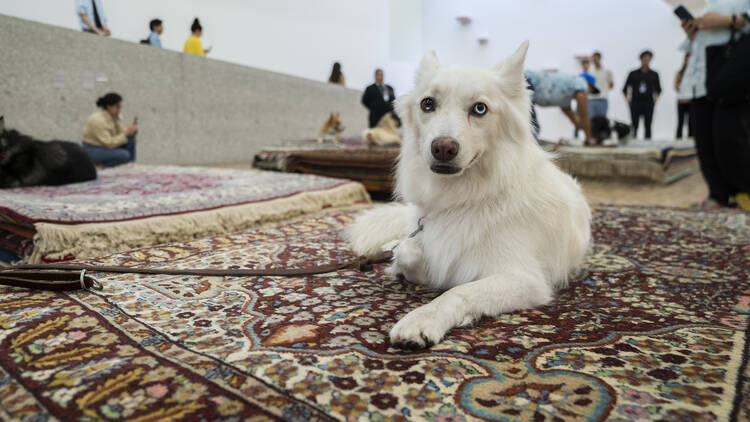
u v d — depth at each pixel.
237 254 3.00
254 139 12.36
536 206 2.23
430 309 1.75
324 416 1.21
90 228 3.03
